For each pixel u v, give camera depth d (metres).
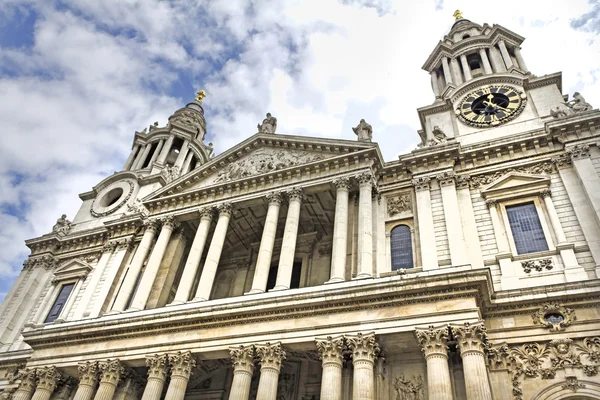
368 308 23.67
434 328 21.66
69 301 38.16
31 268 42.88
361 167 31.77
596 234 24.64
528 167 29.50
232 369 29.95
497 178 29.84
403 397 22.61
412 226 29.92
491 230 27.67
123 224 40.16
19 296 40.59
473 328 21.02
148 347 27.61
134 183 47.56
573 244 24.80
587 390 20.20
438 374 20.23
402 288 23.08
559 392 20.58
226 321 26.31
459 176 30.88
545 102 34.06
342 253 27.58
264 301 25.53
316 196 33.53
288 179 33.81
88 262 41.03
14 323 38.97
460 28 50.16
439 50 47.75
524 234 27.00
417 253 28.02
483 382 19.56
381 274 26.39
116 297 34.59
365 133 34.28
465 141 34.19
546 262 24.95
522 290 23.30
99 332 29.45
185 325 27.34
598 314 21.83
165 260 35.03
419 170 31.91
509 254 25.91
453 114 37.25
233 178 36.19
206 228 34.31
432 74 47.09
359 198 30.66
